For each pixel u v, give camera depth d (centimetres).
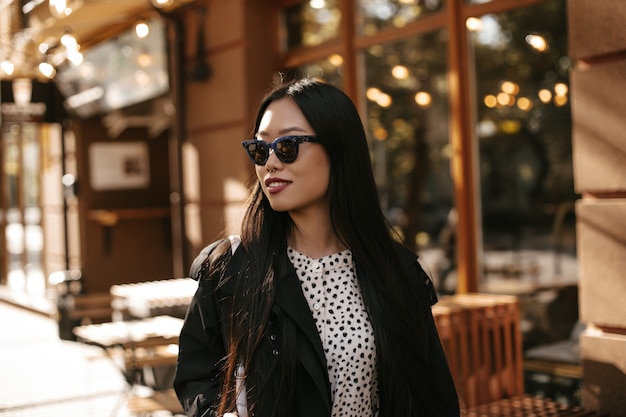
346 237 236
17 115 1027
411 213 691
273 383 217
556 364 564
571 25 427
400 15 680
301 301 225
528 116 596
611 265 418
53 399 688
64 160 1057
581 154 429
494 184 620
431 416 243
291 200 227
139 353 598
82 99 1054
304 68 769
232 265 229
